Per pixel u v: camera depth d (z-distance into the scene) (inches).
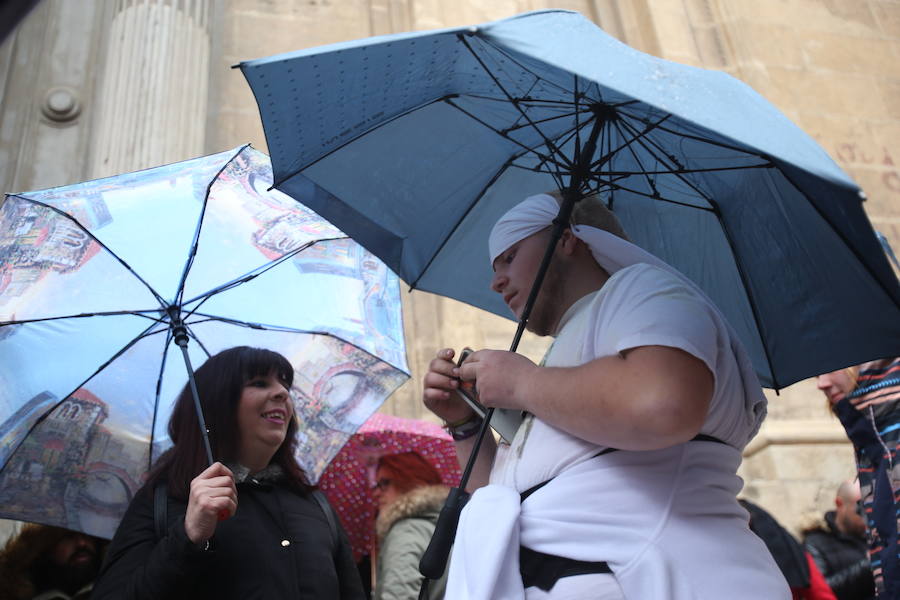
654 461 55.2
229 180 109.9
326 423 106.4
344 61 66.4
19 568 107.4
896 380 93.3
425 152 79.2
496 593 52.2
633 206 80.6
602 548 52.7
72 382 97.2
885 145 301.4
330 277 112.0
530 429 59.9
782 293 70.7
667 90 50.3
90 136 220.5
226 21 247.0
